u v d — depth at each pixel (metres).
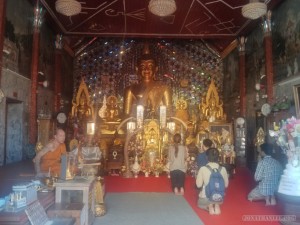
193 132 13.77
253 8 8.70
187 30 14.02
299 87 8.78
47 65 12.89
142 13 12.09
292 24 9.43
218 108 15.55
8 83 8.84
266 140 10.90
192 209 6.45
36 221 3.56
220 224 5.44
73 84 17.14
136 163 11.40
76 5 8.81
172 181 8.16
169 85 17.30
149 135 12.48
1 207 3.61
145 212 6.22
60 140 5.65
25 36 10.24
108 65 17.30
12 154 9.85
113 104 15.90
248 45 13.92
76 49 17.11
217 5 11.22
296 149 5.36
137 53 17.41
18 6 9.62
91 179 5.18
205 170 6.11
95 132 13.02
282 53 10.20
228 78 16.39
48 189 4.77
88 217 4.82
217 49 17.34
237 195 7.85
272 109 9.75
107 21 12.92
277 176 6.74
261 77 11.91
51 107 13.46
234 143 14.02
